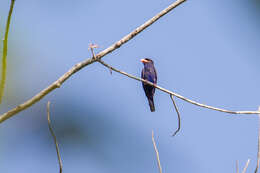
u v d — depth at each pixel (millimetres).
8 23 7086
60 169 7062
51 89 8609
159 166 7812
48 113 7121
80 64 9555
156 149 7844
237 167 7805
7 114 7867
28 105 8086
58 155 7090
